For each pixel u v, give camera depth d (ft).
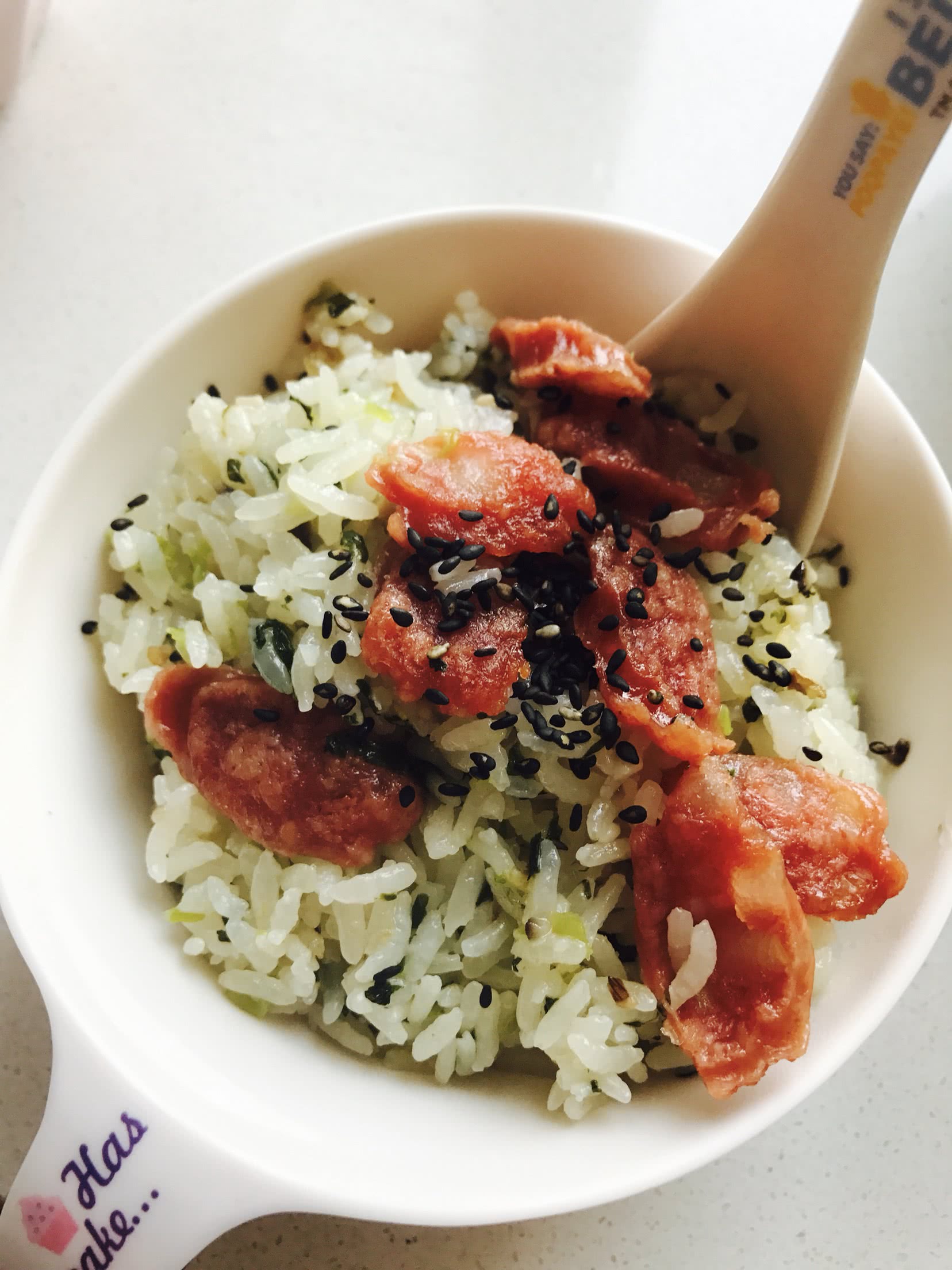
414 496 0.42
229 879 0.44
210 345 0.46
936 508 0.44
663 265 0.48
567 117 0.59
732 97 0.60
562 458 0.48
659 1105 0.41
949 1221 0.49
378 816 0.42
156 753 0.47
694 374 0.48
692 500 0.47
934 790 0.43
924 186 0.58
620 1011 0.42
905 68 0.38
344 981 0.43
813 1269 0.48
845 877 0.41
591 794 0.43
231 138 0.58
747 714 0.45
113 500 0.45
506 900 0.43
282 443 0.46
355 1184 0.36
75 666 0.44
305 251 0.46
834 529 0.49
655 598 0.44
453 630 0.41
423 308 0.50
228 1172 0.35
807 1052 0.40
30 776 0.41
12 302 0.55
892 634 0.46
